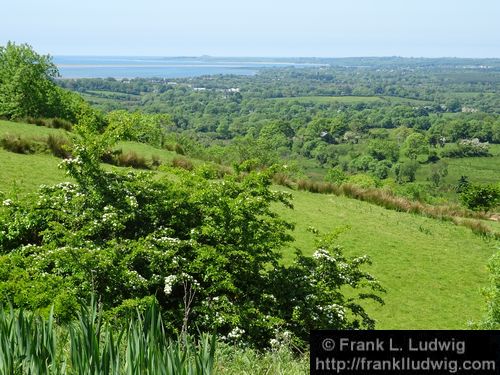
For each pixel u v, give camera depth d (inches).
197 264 417.4
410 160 6254.9
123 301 363.6
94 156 471.5
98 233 444.8
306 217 1032.2
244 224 459.2
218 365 273.9
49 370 186.4
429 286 862.5
